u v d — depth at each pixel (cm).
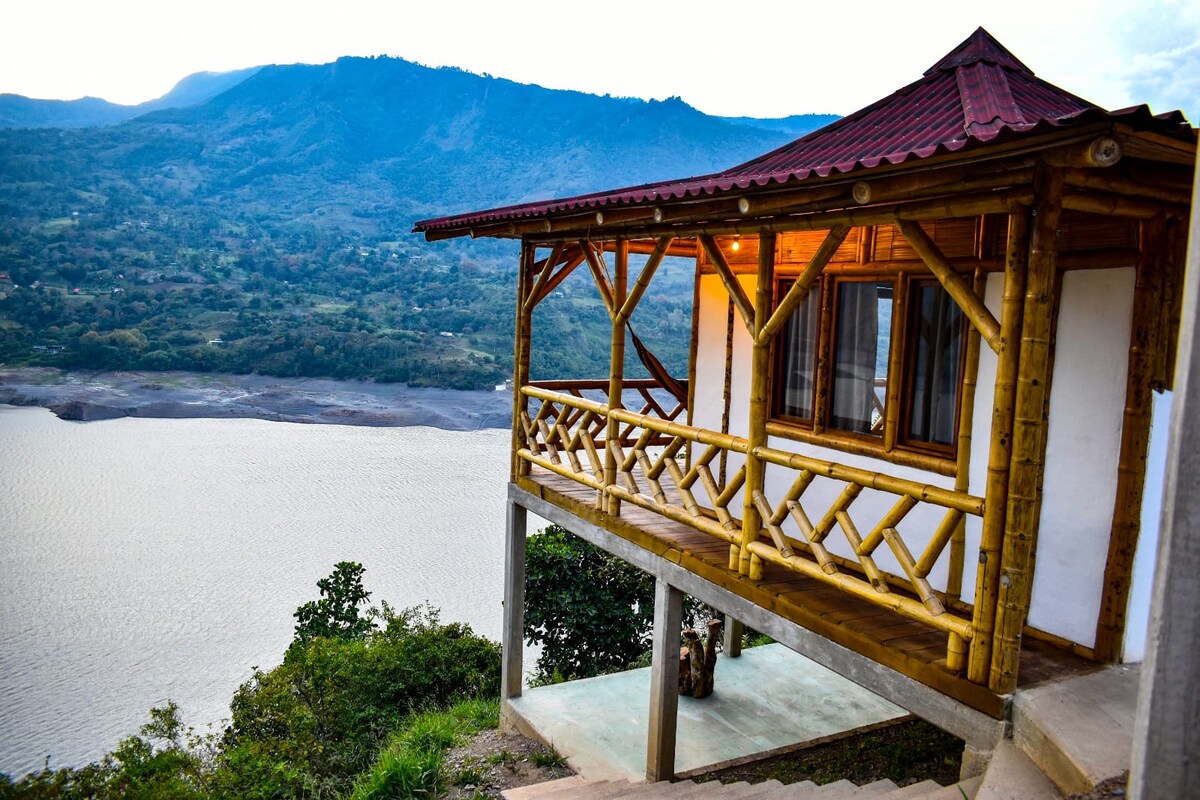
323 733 971
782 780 683
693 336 749
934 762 686
